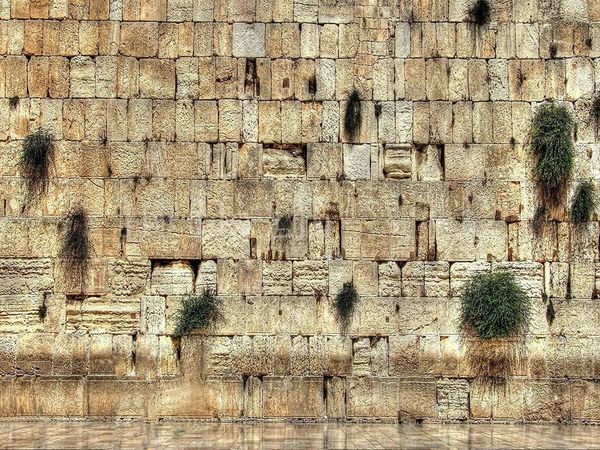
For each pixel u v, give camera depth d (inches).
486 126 751.7
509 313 727.1
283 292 737.0
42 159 743.1
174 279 738.2
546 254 743.7
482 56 755.4
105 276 737.0
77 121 748.0
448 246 743.1
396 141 751.1
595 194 747.4
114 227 741.3
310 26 755.4
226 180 746.2
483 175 749.3
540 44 756.6
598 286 741.3
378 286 739.4
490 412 728.3
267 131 749.3
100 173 745.0
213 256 739.4
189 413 724.7
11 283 737.0
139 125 748.0
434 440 614.5
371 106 753.0
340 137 750.5
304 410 725.3
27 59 752.3
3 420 720.3
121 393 725.9
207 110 749.9
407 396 727.7
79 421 721.0
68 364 729.6
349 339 733.3
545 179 744.3
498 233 745.0
